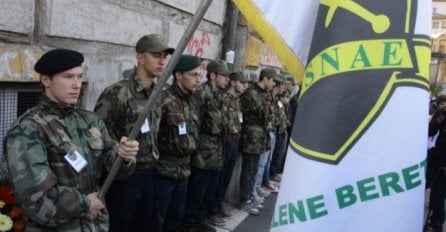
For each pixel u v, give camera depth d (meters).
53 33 3.02
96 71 3.53
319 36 1.75
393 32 1.69
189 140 3.45
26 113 1.94
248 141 5.18
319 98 1.71
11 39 2.71
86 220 2.04
